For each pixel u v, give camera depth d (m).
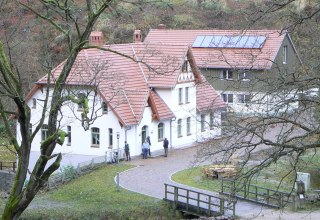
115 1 24.89
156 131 60.72
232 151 18.03
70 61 21.39
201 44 74.25
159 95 61.94
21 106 20.28
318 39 20.55
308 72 18.86
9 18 25.66
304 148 17.31
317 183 42.47
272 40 68.75
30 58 37.78
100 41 61.03
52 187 48.28
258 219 35.97
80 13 27.53
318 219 34.91
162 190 46.06
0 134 43.78
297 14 19.41
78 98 24.20
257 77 19.66
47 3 21.30
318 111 18.48
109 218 40.47
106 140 58.34
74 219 40.09
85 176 51.12
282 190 38.69
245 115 20.05
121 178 50.09
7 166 55.09
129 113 58.03
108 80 51.84
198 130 64.56
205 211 39.78
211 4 84.38
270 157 17.52
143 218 41.00
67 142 59.69
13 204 20.62
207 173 47.69
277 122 17.64
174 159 57.34
